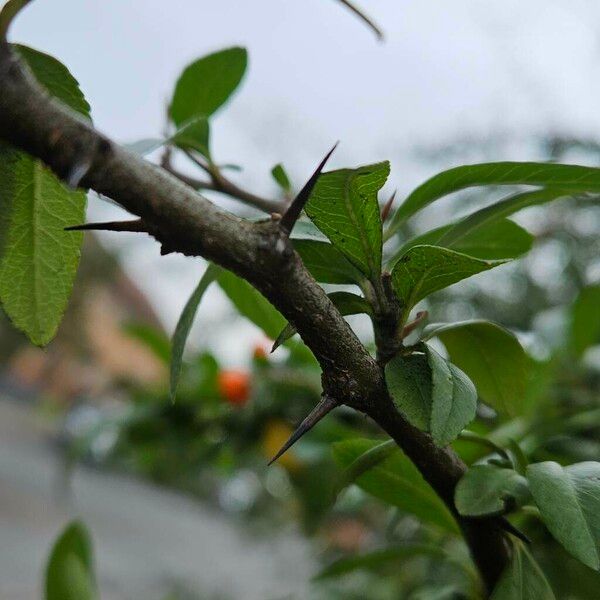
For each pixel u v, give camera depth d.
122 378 0.32
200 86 0.16
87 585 0.16
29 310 0.10
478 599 0.14
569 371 0.24
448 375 0.09
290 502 0.36
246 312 0.15
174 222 0.07
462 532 0.10
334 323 0.08
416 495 0.12
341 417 0.23
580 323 0.24
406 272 0.09
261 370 0.26
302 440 0.25
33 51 0.09
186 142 0.16
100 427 0.26
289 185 0.15
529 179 0.11
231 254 0.07
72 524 0.17
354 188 0.09
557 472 0.09
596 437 0.20
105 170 0.07
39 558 0.84
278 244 0.07
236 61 0.16
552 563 0.14
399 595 0.29
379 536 0.35
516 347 0.12
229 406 0.26
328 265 0.10
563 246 0.33
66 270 0.10
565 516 0.09
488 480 0.10
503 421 0.18
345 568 0.16
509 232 0.13
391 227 0.12
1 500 1.06
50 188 0.09
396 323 0.09
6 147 0.09
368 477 0.12
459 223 0.12
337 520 0.36
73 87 0.09
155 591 0.70
